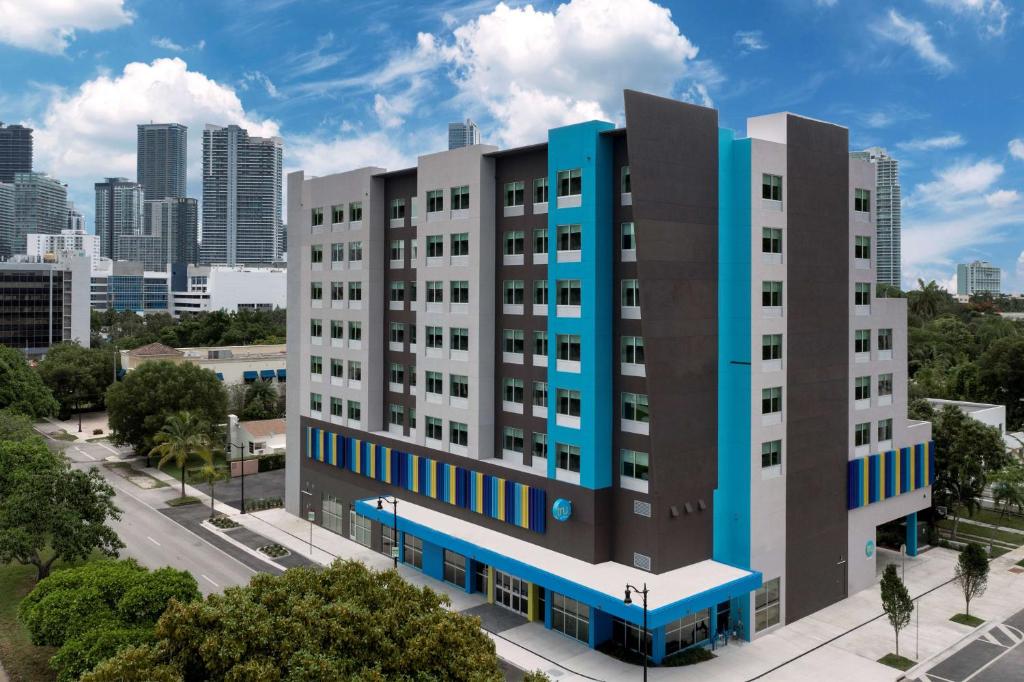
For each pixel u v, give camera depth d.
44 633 39.25
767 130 50.38
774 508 49.28
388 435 64.38
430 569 59.03
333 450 69.56
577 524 48.78
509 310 54.41
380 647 30.44
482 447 55.50
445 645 30.98
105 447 105.88
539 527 51.28
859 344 56.19
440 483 58.69
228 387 117.94
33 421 101.06
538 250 52.16
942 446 66.62
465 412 56.16
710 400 48.00
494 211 55.12
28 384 102.44
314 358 73.12
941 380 117.94
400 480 62.59
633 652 45.78
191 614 29.86
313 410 73.31
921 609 52.56
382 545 64.06
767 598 48.97
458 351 56.72
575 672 43.50
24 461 58.19
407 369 63.59
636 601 41.66
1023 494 67.06
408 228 63.38
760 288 47.94
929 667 44.38
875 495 56.84
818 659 45.22
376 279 65.62
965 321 189.50
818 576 52.66
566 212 48.66
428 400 59.66
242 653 28.91
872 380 57.47
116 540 54.62
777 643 47.41
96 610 39.78
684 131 45.91
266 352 138.12
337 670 28.70
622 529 47.88
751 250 47.41
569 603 48.25
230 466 91.25
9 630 47.62
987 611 52.25
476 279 54.62
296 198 75.00
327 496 71.38
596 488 47.69
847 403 54.72
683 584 44.22
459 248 56.22
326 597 33.12
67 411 126.50
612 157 47.59
